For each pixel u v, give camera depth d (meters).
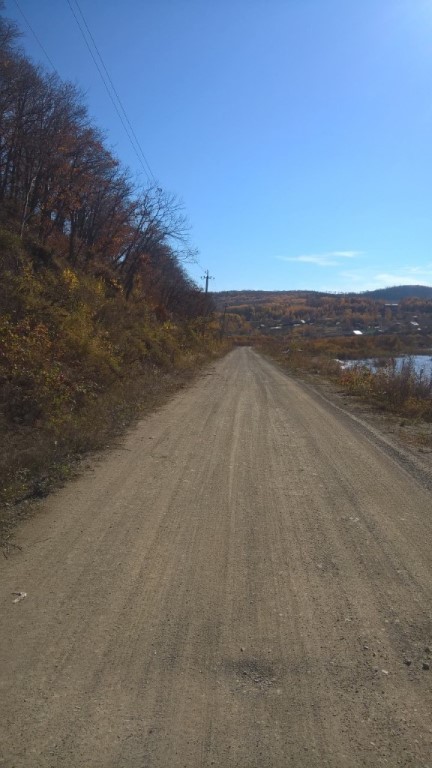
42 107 22.14
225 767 2.52
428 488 7.18
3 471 6.77
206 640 3.57
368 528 5.66
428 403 14.80
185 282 47.94
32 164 22.31
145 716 2.84
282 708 2.92
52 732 2.72
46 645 3.49
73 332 13.98
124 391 14.07
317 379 24.89
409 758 2.58
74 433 9.09
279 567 4.70
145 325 24.45
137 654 3.40
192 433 10.57
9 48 20.67
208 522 5.77
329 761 2.56
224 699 2.99
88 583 4.36
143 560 4.80
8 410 9.23
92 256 28.38
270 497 6.67
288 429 11.23
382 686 3.11
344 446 9.71
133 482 7.19
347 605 4.05
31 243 19.77
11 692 3.03
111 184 28.17
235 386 20.22
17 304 13.17
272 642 3.55
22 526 5.57
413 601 4.13
